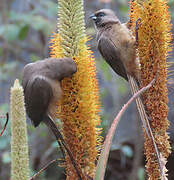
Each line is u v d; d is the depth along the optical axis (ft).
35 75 22.27
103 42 28.63
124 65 26.50
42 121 23.26
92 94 20.90
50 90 21.31
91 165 21.04
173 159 35.27
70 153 20.88
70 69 20.47
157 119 21.56
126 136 48.73
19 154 14.94
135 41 23.72
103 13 29.63
